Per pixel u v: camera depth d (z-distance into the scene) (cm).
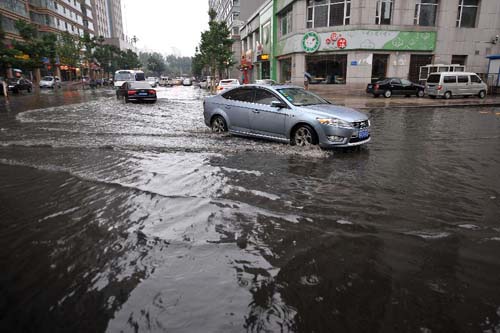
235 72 6450
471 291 266
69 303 256
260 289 270
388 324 232
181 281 280
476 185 520
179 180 538
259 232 363
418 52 2891
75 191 493
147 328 229
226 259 313
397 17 2792
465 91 2402
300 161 657
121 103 2123
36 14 6075
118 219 398
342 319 237
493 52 2980
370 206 434
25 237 359
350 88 2873
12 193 489
